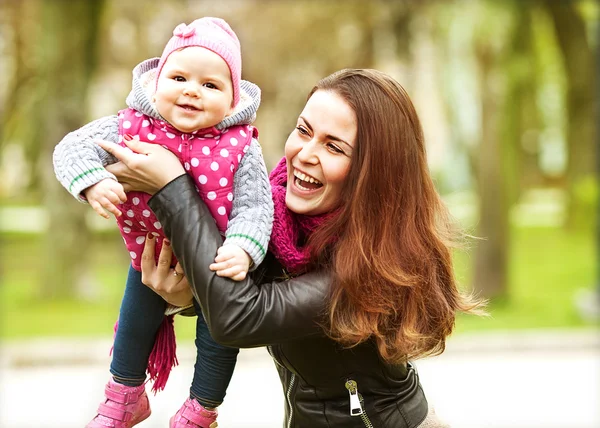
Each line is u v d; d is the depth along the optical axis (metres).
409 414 3.00
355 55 18.06
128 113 2.78
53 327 12.51
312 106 2.88
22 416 7.66
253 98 2.85
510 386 8.77
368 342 2.88
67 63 14.59
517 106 16.05
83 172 2.60
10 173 32.25
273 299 2.70
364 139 2.82
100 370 10.03
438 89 17.70
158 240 2.85
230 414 7.61
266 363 10.02
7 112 21.39
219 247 2.67
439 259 2.97
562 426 7.02
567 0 18.25
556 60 21.94
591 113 20.39
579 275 17.39
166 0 17.70
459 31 14.78
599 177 13.80
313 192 2.89
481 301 3.12
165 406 7.58
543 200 38.19
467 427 7.05
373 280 2.76
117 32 19.48
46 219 15.13
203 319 2.95
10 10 18.86
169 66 2.71
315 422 2.99
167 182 2.69
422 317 2.87
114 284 17.09
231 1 18.42
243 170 2.79
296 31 18.50
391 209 2.82
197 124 2.70
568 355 10.62
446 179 25.66
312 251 2.83
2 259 21.25
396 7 15.99
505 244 14.53
